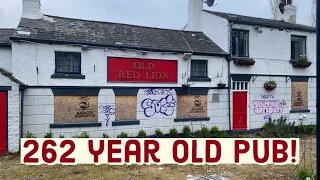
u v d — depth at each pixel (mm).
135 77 15711
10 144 12594
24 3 15023
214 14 18859
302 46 20875
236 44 18516
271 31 19438
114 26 17188
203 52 17234
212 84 17656
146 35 17281
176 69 16750
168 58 16516
